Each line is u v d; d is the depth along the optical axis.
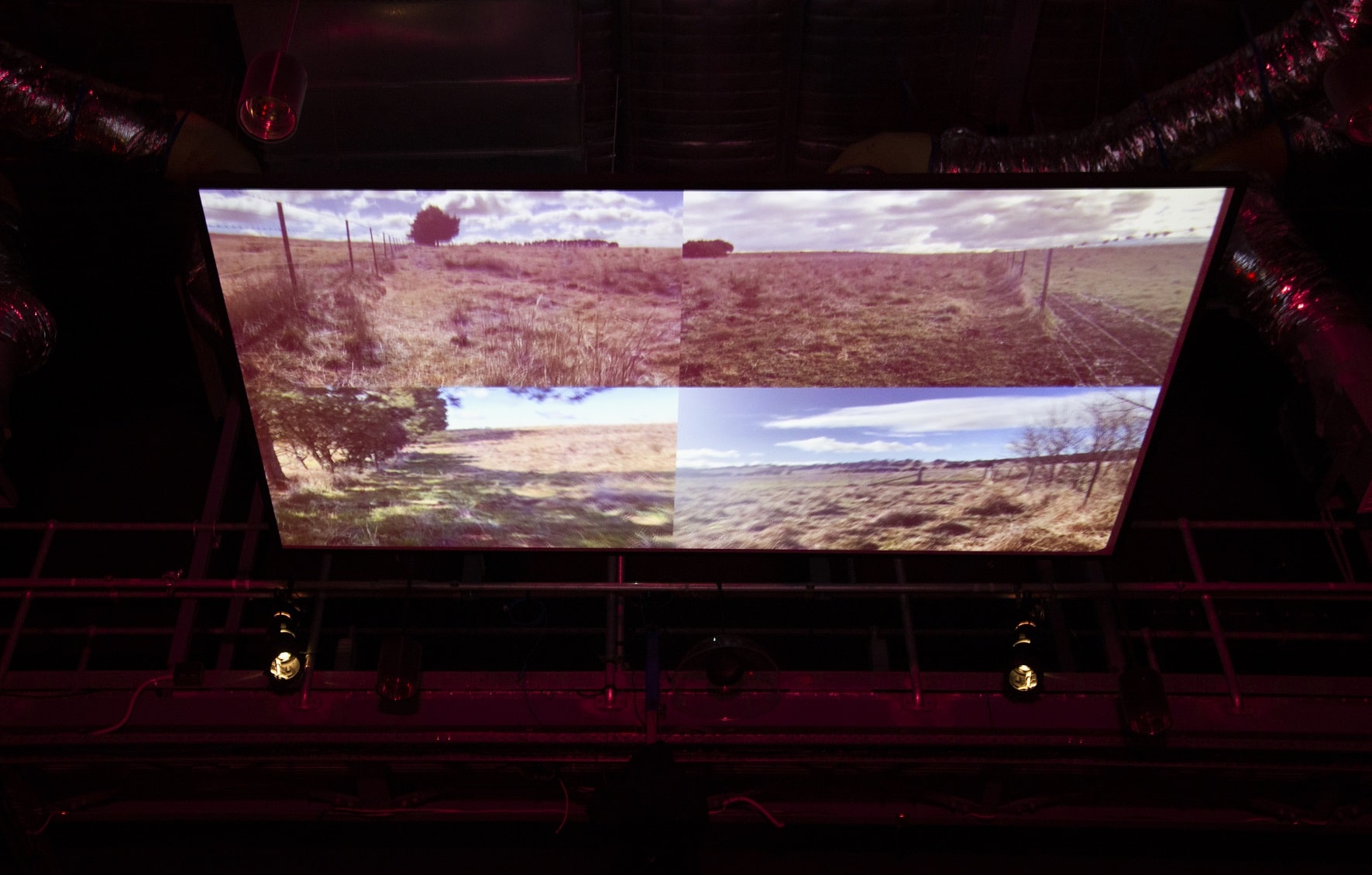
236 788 4.84
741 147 5.47
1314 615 5.29
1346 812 4.74
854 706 4.55
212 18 4.94
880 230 4.28
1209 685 4.56
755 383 4.48
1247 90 4.73
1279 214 4.86
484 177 4.15
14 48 4.69
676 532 4.73
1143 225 4.23
